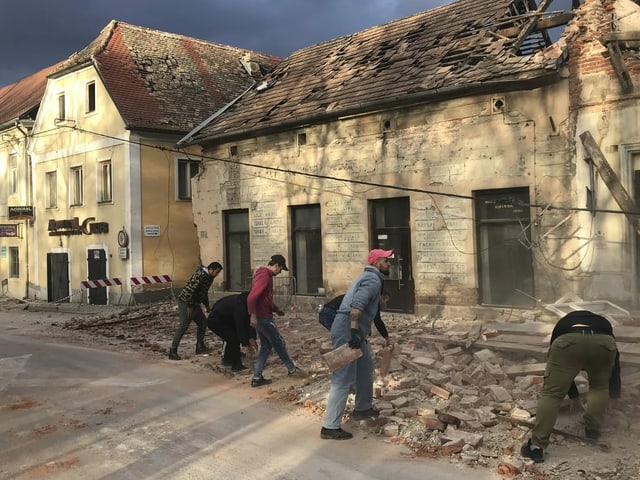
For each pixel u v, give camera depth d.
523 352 6.70
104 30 22.28
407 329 9.52
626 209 8.25
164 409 6.49
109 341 11.70
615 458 4.48
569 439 4.87
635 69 8.34
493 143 10.00
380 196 11.69
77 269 21.64
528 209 9.77
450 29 12.52
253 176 14.27
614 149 8.58
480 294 10.38
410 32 13.62
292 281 13.54
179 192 20.31
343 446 5.12
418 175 11.08
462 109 10.41
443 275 10.75
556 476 4.27
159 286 19.61
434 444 5.02
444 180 10.69
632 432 4.85
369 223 11.95
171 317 14.66
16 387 7.72
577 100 8.97
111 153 19.88
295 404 6.50
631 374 5.77
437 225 10.81
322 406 6.27
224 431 5.66
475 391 6.00
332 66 14.52
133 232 19.16
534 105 9.50
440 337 7.69
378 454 4.90
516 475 4.32
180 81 21.89
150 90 20.64
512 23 11.33
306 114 12.61
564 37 9.25
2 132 25.61
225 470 4.66
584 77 8.89
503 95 9.83
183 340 11.29
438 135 10.77
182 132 19.86
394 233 11.70
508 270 10.09
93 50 21.14
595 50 8.77
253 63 24.88
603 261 8.70
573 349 4.58
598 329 4.67
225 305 8.30
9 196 25.81
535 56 9.54
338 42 15.80
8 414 6.45
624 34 8.09
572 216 9.09
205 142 15.08
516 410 5.26
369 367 5.68
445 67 10.98
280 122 13.02
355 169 12.12
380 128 11.66
